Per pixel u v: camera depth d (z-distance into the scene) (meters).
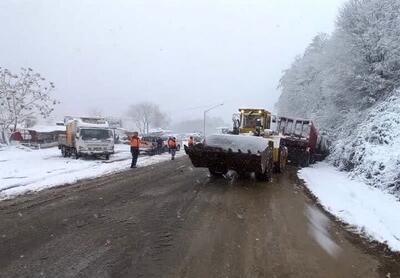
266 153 15.45
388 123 22.25
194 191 13.44
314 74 49.06
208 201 11.70
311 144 26.56
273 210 10.84
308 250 7.45
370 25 30.33
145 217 9.45
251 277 5.96
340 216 10.51
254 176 17.64
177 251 7.00
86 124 28.33
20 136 56.22
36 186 14.26
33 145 49.19
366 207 11.70
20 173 18.41
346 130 28.97
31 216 9.43
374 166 18.28
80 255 6.67
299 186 15.57
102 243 7.35
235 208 10.86
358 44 29.94
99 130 28.48
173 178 16.80
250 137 15.66
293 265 6.59
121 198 11.92
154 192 13.09
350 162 22.98
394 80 28.73
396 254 7.57
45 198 11.82
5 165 22.42
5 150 36.22
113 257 6.61
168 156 33.66
